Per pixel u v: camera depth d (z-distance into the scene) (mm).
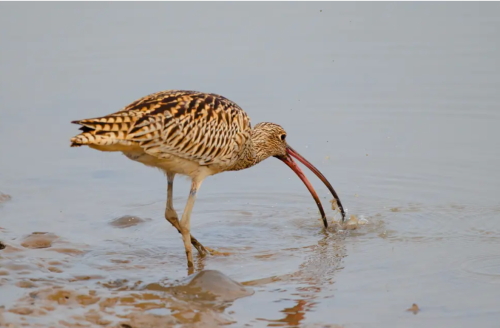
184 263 16328
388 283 14891
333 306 13781
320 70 31109
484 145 24109
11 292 14016
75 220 19031
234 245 17531
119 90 28594
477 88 28906
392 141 24766
